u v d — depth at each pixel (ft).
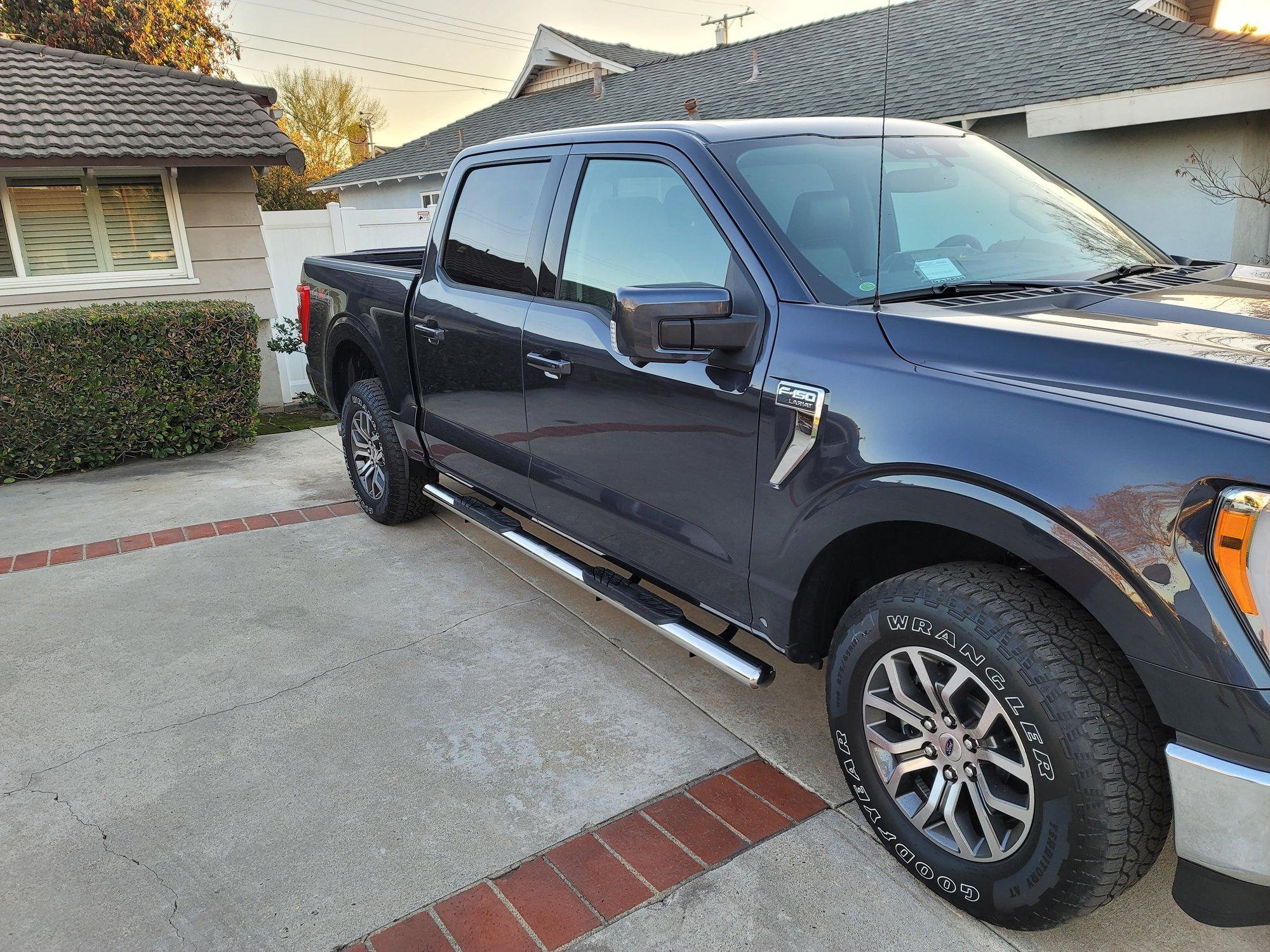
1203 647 5.22
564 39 69.92
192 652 11.84
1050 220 9.68
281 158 28.07
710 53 60.80
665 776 8.99
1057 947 6.72
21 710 10.52
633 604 9.98
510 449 11.70
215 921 7.22
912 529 7.39
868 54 43.60
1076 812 5.90
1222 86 26.05
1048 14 39.27
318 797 8.78
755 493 7.97
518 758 9.36
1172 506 5.32
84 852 8.06
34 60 30.27
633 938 6.95
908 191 9.28
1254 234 29.66
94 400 20.92
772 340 7.80
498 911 7.25
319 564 14.80
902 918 7.08
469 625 12.48
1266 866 5.29
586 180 10.52
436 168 63.41
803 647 8.18
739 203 8.46
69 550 15.72
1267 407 5.34
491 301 11.80
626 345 7.64
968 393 6.38
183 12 65.92
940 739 6.81
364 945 6.93
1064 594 6.29
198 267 28.84
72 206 27.17
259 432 25.86
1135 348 6.02
